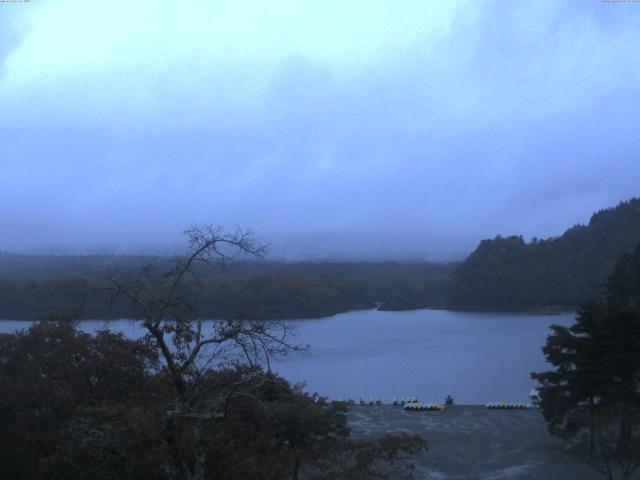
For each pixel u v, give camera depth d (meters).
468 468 34.81
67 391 20.77
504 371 85.31
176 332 15.52
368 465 22.39
